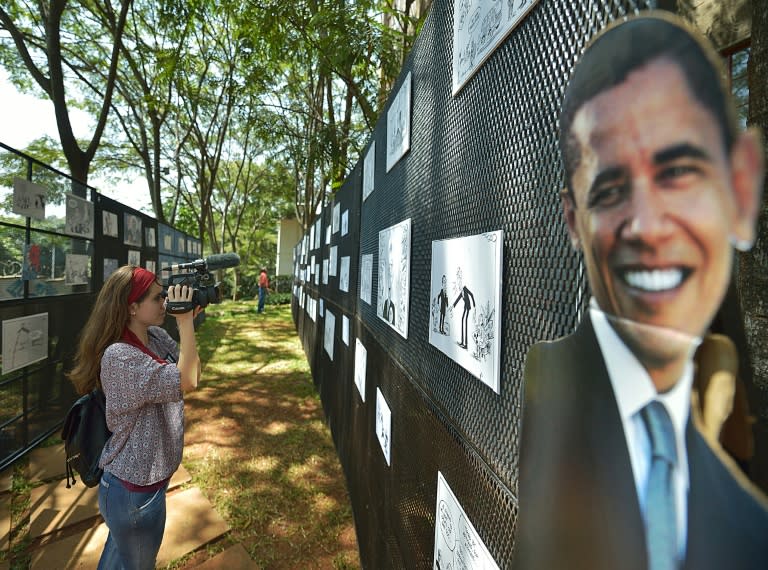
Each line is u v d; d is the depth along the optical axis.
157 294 1.73
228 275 26.14
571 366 0.53
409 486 1.46
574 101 0.50
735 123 0.31
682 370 0.37
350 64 4.87
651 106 0.38
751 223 0.31
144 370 1.59
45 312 3.84
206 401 5.25
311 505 2.98
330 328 4.53
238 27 6.96
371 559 2.10
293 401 5.31
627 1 0.45
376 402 2.14
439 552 1.12
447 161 1.17
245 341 9.73
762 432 0.36
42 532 2.63
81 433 1.66
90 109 12.66
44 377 3.86
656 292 0.39
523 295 0.71
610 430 0.45
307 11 5.14
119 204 5.61
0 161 3.26
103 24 8.71
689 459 0.36
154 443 1.65
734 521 0.32
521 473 0.66
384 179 2.17
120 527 1.62
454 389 1.04
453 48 1.14
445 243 1.13
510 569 0.72
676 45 0.35
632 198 0.41
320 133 6.29
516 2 0.75
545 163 0.64
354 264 3.14
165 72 9.12
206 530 2.67
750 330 0.57
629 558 0.42
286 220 26.59
